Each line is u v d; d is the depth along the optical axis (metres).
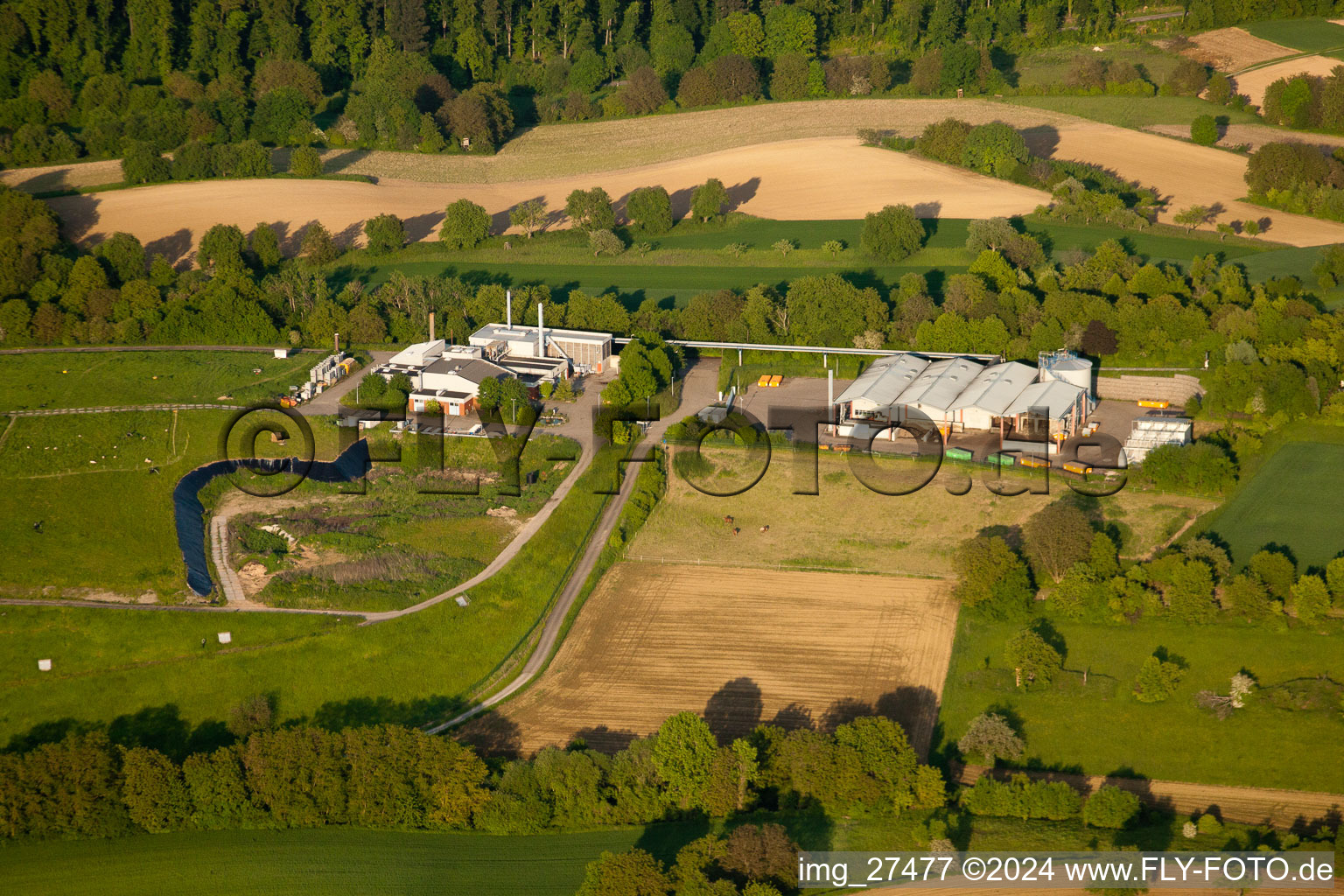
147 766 113.12
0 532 143.88
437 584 138.38
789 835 106.19
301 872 106.62
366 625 131.88
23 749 122.38
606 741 120.06
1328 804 108.25
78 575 138.12
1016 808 106.81
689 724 112.50
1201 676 121.69
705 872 98.56
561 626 135.25
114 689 127.00
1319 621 125.81
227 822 112.12
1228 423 162.25
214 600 135.38
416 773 113.19
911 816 107.81
